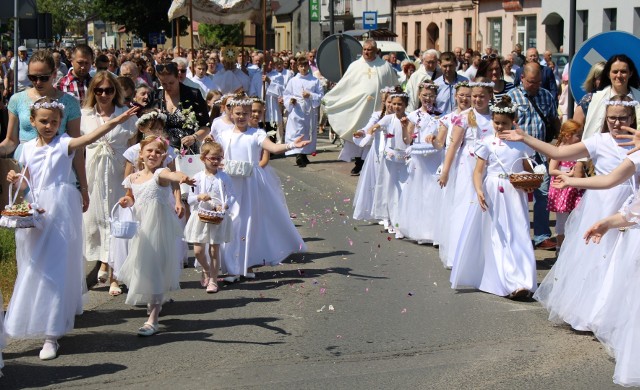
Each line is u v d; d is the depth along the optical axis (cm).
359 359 756
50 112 786
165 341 812
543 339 809
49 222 770
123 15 6488
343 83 1939
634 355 675
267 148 1056
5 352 786
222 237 985
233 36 6538
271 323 866
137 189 840
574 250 836
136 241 827
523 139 811
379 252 1195
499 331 834
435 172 1223
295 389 687
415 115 1294
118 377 719
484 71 1223
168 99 1125
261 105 1095
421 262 1133
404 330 838
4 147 899
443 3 4988
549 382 697
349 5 6091
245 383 701
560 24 4000
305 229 1357
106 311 911
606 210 812
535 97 1184
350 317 884
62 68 2081
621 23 3488
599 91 1030
